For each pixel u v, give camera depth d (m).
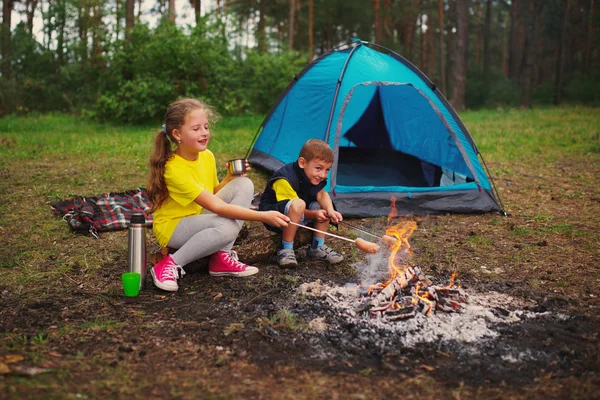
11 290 3.28
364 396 2.14
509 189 6.45
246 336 2.64
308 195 3.78
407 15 28.42
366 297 3.05
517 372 2.36
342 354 2.50
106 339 2.61
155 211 3.51
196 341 2.61
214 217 3.34
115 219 4.77
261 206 3.83
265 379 2.26
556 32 34.81
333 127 5.52
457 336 2.68
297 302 3.06
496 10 44.41
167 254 3.51
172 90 12.26
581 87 25.89
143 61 12.54
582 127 12.20
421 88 5.90
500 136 11.12
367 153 8.50
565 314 2.97
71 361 2.37
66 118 15.39
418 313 2.88
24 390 2.11
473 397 2.16
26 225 4.72
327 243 4.35
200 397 2.11
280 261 3.67
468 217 5.22
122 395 2.11
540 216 5.16
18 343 2.54
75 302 3.10
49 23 20.53
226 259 3.49
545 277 3.57
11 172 6.86
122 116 12.64
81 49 17.22
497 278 3.55
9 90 17.72
